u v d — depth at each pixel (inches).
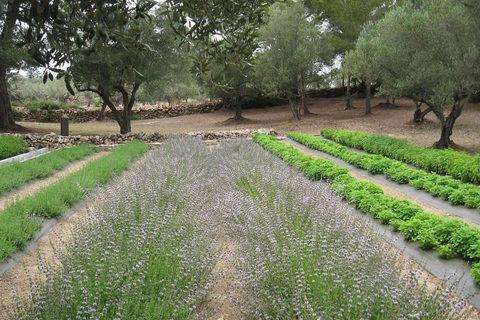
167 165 309.9
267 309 119.6
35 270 167.9
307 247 131.6
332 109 1096.2
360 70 553.6
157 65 703.7
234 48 115.4
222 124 1043.9
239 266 150.0
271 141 592.7
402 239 199.0
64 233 216.7
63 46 86.7
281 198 205.2
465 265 166.1
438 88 449.7
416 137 635.5
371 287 105.4
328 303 102.3
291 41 868.0
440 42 455.8
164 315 106.5
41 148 622.8
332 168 327.6
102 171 357.1
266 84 899.4
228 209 220.2
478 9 417.7
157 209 175.2
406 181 341.7
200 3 103.7
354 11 974.4
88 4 86.4
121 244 131.0
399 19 488.1
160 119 1282.0
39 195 255.1
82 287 101.5
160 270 126.8
